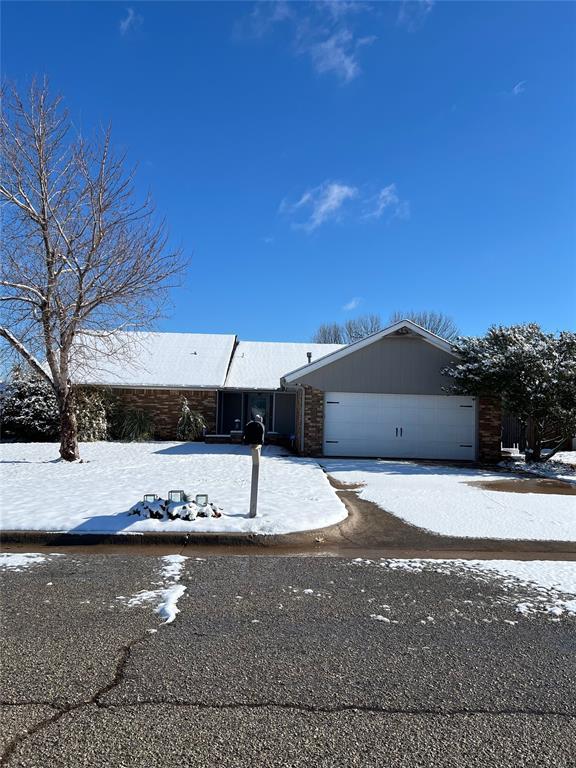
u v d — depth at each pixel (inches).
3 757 102.7
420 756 105.3
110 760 102.4
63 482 429.4
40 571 224.4
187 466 557.6
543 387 590.2
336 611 182.2
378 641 158.2
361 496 413.4
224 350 1061.8
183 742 108.2
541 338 634.2
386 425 697.0
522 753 107.0
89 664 140.7
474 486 472.4
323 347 1152.2
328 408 698.2
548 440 669.9
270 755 104.7
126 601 188.9
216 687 129.6
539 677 137.9
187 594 196.9
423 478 519.2
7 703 121.5
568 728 115.8
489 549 276.5
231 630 164.6
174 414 912.3
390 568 235.6
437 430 697.6
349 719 117.3
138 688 128.6
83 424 847.1
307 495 379.6
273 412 966.4
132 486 410.3
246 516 305.0
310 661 144.3
